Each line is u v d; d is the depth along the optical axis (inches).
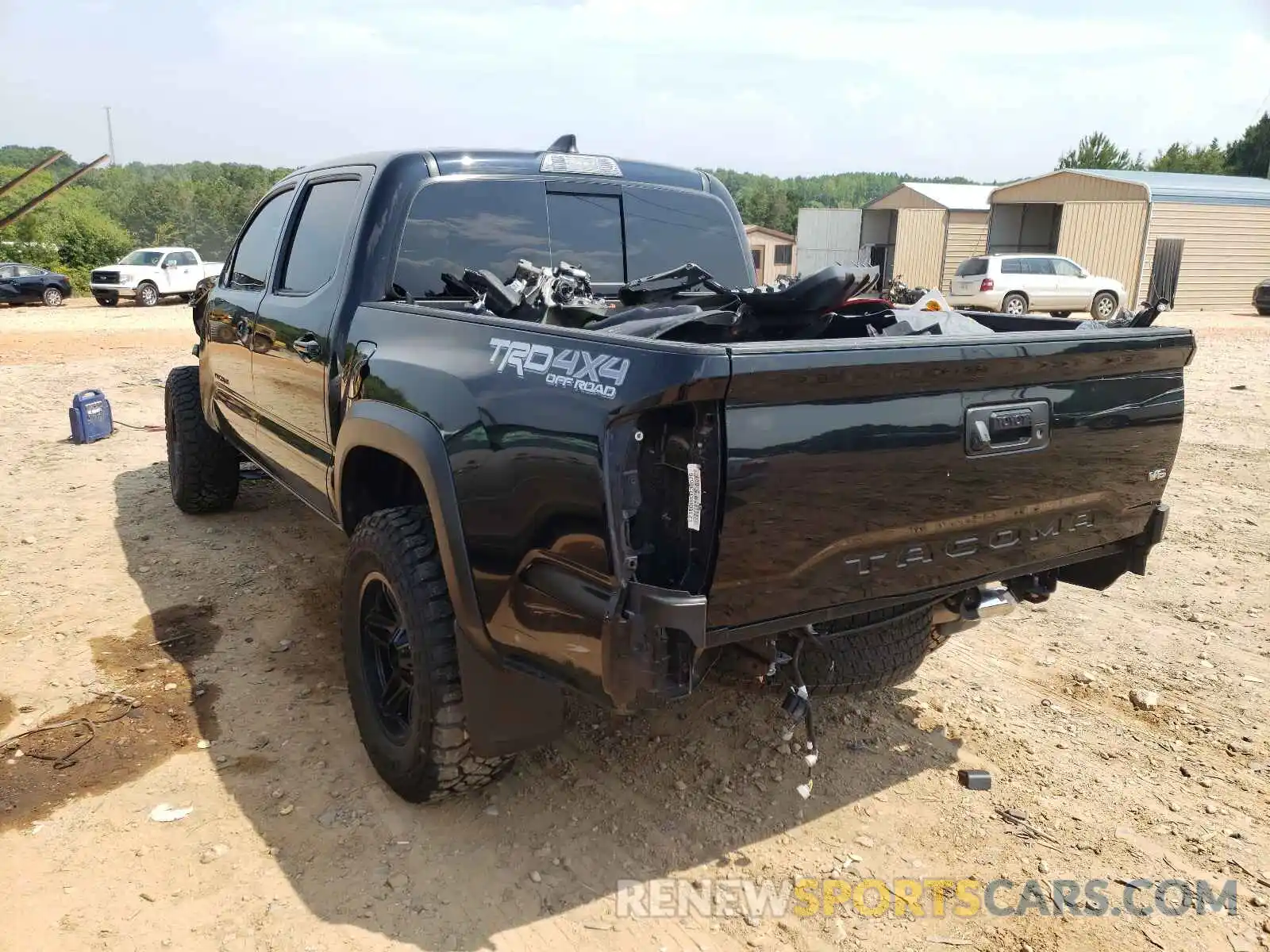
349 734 139.9
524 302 127.1
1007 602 118.3
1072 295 938.7
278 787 126.3
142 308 1096.2
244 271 197.8
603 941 100.6
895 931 102.8
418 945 99.7
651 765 133.0
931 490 99.7
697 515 86.1
